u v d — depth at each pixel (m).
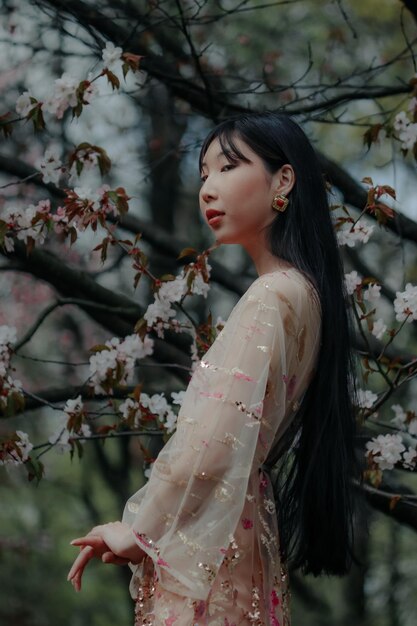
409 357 5.00
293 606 8.75
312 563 2.80
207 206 2.78
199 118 6.72
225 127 2.81
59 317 8.81
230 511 2.42
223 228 2.76
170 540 2.43
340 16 6.95
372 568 8.75
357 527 2.95
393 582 8.45
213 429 2.45
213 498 2.44
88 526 9.90
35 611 9.63
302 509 2.74
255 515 2.56
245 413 2.46
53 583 9.91
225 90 4.95
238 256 8.34
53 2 4.82
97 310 4.93
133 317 4.71
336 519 2.73
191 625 2.44
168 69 5.06
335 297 2.76
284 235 2.75
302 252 2.74
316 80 6.58
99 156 3.98
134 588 2.58
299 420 2.75
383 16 7.04
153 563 2.55
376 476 3.89
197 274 3.82
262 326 2.54
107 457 9.05
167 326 3.95
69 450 3.94
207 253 3.82
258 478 2.61
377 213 3.70
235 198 2.74
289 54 6.86
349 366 2.88
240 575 2.50
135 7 5.37
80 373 8.75
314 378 2.73
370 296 3.77
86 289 4.86
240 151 2.76
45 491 10.31
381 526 8.98
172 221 7.86
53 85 3.92
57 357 8.93
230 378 2.49
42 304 8.69
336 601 9.25
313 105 4.77
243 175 2.75
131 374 4.03
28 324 8.73
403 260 4.67
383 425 3.98
